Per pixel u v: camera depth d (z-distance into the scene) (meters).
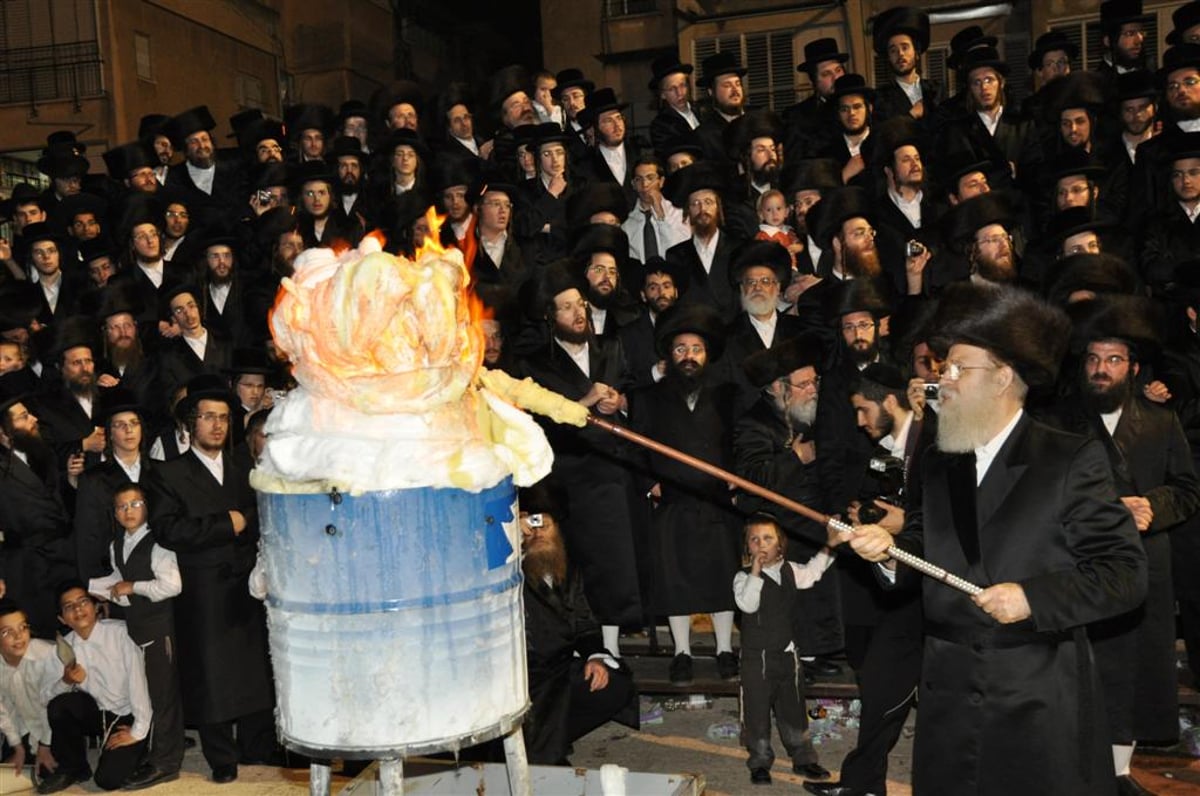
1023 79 18.64
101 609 6.94
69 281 10.07
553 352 7.48
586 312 7.51
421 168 10.08
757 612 6.02
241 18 25.47
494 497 2.90
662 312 7.23
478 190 9.13
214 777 6.57
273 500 2.85
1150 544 5.54
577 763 6.39
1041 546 3.55
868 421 5.51
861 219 7.59
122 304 8.84
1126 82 8.43
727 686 6.79
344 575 2.78
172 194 10.84
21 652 6.79
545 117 11.40
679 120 10.27
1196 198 7.49
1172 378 6.23
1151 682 5.54
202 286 9.35
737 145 9.13
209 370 8.77
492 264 8.61
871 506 4.05
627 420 7.27
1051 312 3.57
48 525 7.49
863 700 5.50
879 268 7.59
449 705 2.83
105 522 7.19
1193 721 6.25
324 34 26.86
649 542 7.31
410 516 2.77
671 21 21.70
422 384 2.79
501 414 3.16
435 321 2.77
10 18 22.39
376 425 2.79
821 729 6.67
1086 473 3.55
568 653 6.03
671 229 8.78
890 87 9.91
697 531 6.91
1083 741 3.54
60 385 8.65
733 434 6.99
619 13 21.97
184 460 6.77
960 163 8.34
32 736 6.79
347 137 10.24
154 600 6.55
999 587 3.46
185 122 11.38
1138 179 8.13
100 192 11.39
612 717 6.24
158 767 6.61
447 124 10.86
